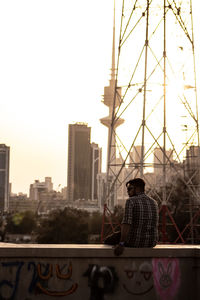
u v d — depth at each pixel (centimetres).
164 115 4716
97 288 1065
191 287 1177
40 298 1016
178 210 7262
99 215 15562
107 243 1159
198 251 1170
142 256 1110
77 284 1048
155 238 1141
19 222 18538
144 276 1116
